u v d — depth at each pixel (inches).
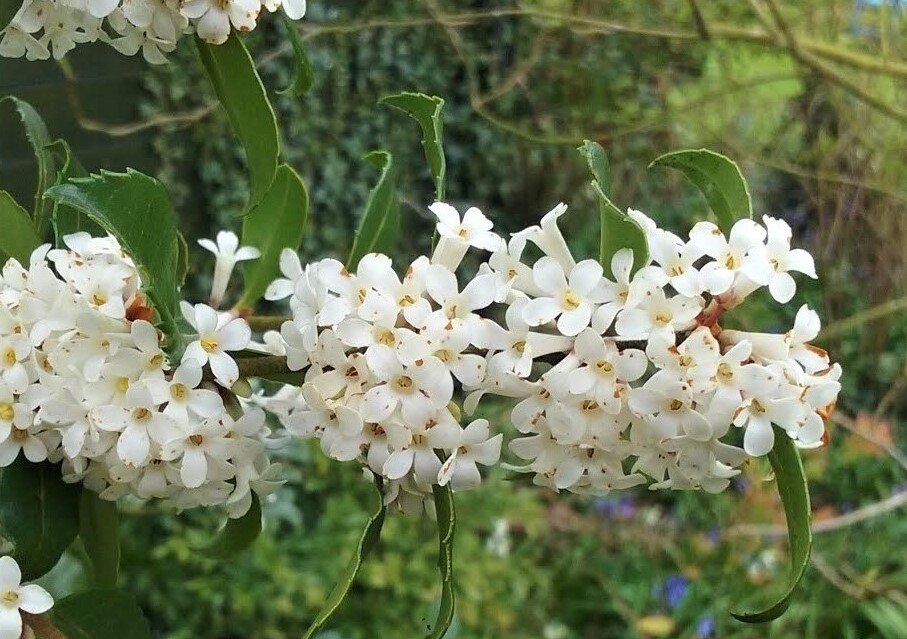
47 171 5.4
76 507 4.7
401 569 15.9
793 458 4.0
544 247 4.2
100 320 4.0
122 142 16.9
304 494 16.9
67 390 4.0
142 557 14.7
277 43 18.6
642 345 4.0
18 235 4.9
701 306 4.0
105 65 16.0
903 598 15.1
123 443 3.9
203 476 4.1
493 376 4.0
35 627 4.3
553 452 4.2
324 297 4.0
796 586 3.9
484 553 16.9
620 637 17.1
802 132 18.1
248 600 14.5
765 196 19.8
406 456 4.0
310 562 15.6
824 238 17.8
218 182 18.5
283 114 19.4
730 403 3.8
